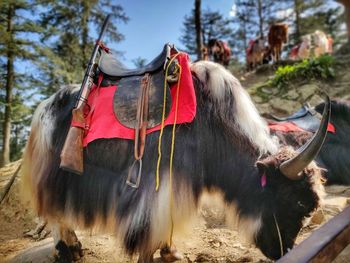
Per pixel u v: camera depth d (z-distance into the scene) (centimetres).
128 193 211
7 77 1304
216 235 315
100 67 254
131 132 216
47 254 309
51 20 1537
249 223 211
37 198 259
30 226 404
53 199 247
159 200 201
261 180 196
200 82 233
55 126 255
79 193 236
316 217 295
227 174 221
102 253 298
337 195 361
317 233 132
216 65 244
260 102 778
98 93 243
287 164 183
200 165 217
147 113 217
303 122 366
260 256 265
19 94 1359
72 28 1509
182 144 212
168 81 222
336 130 382
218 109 223
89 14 1503
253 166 214
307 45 1260
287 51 2567
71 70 1422
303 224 197
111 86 244
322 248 119
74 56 1516
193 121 219
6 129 1277
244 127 219
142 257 207
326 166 375
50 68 1326
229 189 223
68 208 241
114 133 218
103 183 227
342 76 795
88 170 231
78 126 225
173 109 216
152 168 208
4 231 397
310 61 826
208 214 355
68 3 1498
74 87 275
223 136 221
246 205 213
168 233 202
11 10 1303
